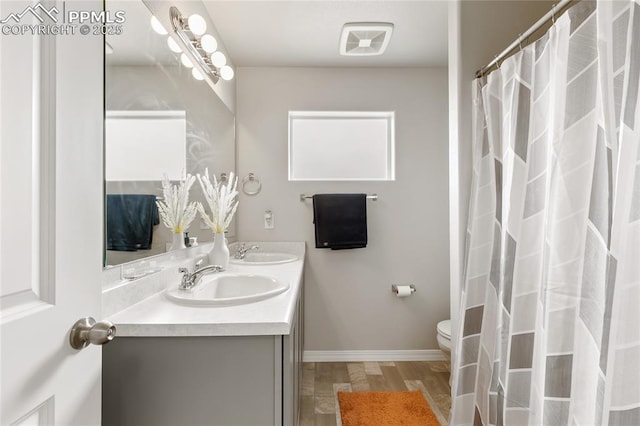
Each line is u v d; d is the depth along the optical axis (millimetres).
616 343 791
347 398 2082
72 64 626
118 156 1088
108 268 1031
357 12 1978
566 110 1032
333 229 2557
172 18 1477
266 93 2691
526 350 1191
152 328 938
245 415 959
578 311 963
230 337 959
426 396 2133
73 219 629
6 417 488
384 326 2697
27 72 530
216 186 1772
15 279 508
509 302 1298
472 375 1531
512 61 1359
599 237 929
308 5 1913
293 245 2637
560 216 1041
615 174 874
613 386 790
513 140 1300
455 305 1737
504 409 1231
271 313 1025
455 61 1708
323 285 2686
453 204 1760
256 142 2682
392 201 2711
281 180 2680
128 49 1151
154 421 950
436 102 2727
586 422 925
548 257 1098
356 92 2713
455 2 1703
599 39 922
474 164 1590
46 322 560
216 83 2121
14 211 507
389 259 2707
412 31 2193
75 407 632
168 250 1436
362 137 2887
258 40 2293
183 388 954
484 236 1515
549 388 1041
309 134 2873
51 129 574
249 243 2635
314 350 2670
